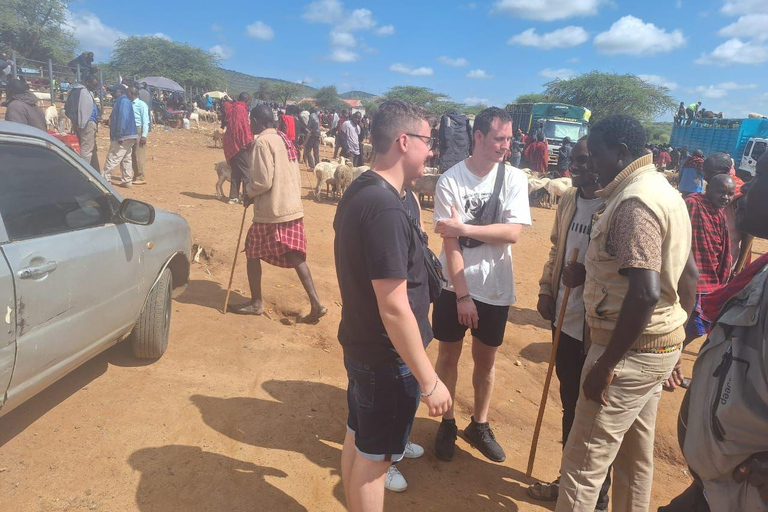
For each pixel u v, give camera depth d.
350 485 2.38
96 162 10.96
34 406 3.53
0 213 2.73
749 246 5.34
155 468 3.12
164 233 4.24
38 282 2.79
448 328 3.44
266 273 6.77
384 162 2.24
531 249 10.34
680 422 2.25
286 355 4.74
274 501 2.99
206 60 57.66
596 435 2.48
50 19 47.09
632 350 2.41
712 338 2.05
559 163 21.36
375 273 2.06
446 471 3.48
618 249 2.28
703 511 2.19
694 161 13.04
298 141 17.94
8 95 8.24
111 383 3.90
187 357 4.43
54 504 2.77
